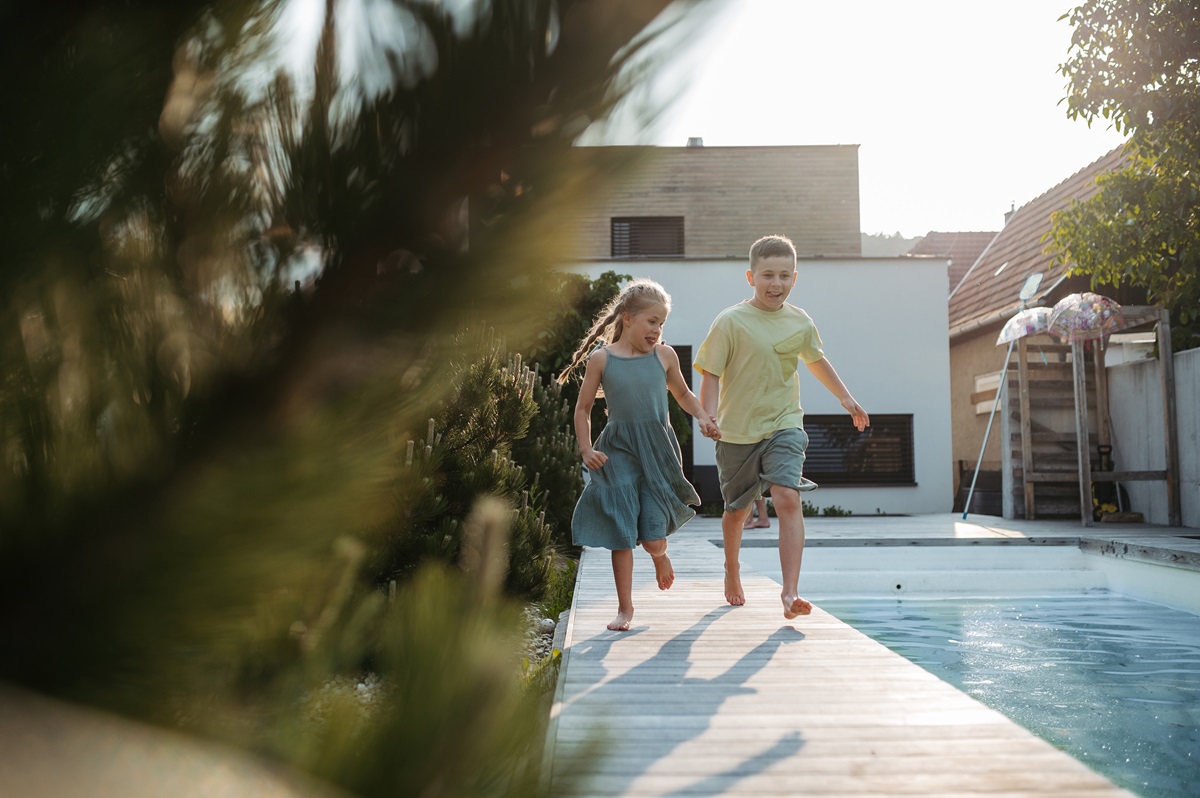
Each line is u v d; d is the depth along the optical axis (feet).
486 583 1.84
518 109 1.47
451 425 12.21
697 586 16.98
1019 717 11.09
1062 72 30.35
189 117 1.66
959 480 49.96
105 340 1.61
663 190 55.67
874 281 43.37
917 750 7.41
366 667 2.33
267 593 1.59
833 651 11.23
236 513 1.48
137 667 1.51
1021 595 22.53
